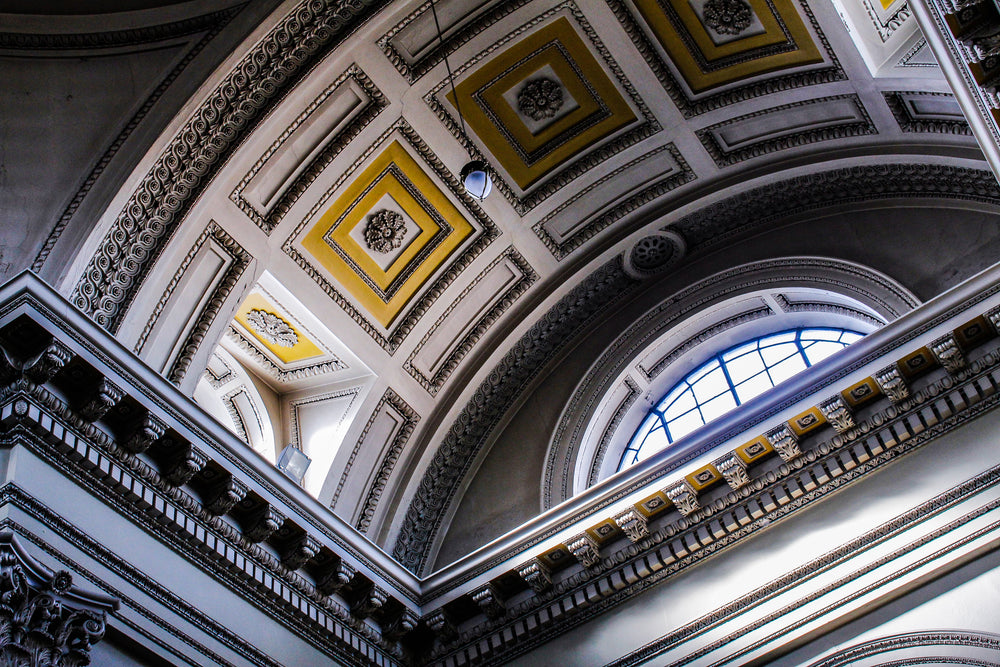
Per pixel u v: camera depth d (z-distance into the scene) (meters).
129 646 9.50
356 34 11.91
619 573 11.62
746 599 10.84
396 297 13.97
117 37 11.68
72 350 9.62
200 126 11.69
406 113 12.96
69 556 9.25
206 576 10.51
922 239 12.80
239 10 11.57
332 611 11.55
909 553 10.23
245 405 14.13
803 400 10.76
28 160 11.34
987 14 6.99
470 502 14.27
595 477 13.81
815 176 13.83
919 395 10.63
